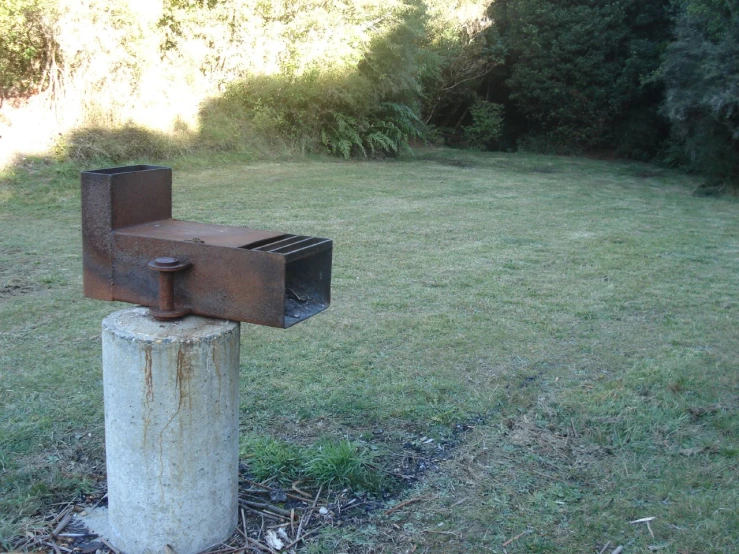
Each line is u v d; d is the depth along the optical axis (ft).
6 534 9.43
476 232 31.68
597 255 27.91
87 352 16.07
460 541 9.70
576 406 13.91
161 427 8.61
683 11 60.75
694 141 50.52
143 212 9.70
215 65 55.21
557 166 65.16
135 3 45.42
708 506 10.48
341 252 26.84
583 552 9.49
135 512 8.92
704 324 19.48
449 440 12.59
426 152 71.67
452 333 18.16
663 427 13.03
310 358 16.14
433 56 70.13
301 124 58.34
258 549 9.33
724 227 35.63
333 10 59.21
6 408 13.08
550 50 79.56
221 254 8.61
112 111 45.83
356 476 10.96
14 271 22.74
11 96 45.47
